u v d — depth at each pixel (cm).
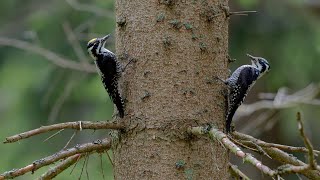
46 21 1677
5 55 1725
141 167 860
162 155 854
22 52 1711
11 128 1694
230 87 924
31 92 1686
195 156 856
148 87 871
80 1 1688
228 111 907
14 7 1886
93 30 1580
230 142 767
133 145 866
